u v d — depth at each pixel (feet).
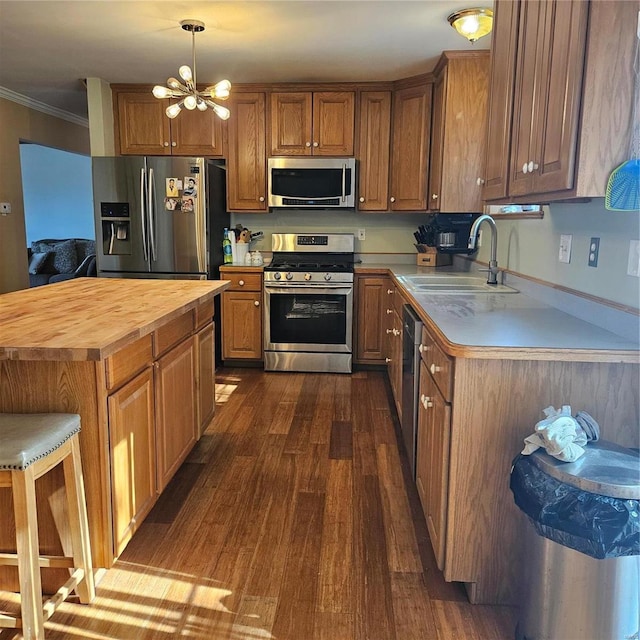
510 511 5.83
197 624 5.68
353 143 14.85
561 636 4.92
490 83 8.09
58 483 5.85
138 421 6.70
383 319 14.88
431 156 13.89
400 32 10.73
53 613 5.70
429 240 14.92
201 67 13.26
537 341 5.68
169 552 6.90
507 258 10.71
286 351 15.01
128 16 10.05
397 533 7.38
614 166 5.13
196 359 9.19
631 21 4.98
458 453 5.78
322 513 7.86
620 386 5.59
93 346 5.20
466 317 7.03
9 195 16.88
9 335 5.64
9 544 5.98
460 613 5.90
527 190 6.44
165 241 14.40
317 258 16.60
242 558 6.80
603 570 4.65
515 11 6.96
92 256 21.79
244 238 15.90
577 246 7.26
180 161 14.10
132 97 14.97
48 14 9.92
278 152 15.01
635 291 5.78
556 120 5.57
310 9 9.59
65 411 5.76
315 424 11.27
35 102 17.63
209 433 10.73
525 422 5.69
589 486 4.53
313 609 5.92
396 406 11.69
